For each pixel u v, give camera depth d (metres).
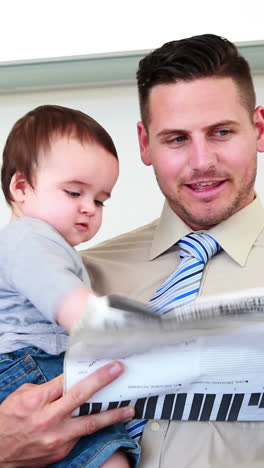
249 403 0.87
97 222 1.05
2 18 1.63
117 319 0.76
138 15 1.61
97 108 1.65
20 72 1.64
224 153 1.07
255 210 1.15
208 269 1.10
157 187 1.64
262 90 1.60
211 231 1.12
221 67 1.07
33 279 0.86
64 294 0.83
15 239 0.92
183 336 0.79
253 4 1.60
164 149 1.11
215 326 0.79
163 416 0.89
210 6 1.61
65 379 0.81
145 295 1.13
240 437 0.95
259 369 0.83
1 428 0.86
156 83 1.10
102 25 1.62
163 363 0.82
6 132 1.66
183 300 1.03
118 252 1.22
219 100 1.06
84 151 1.02
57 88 1.65
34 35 1.63
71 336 0.78
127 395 0.84
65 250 0.92
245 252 1.10
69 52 1.62
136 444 0.91
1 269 0.92
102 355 0.80
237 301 0.76
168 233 1.17
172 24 1.62
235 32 1.61
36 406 0.84
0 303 0.94
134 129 1.64
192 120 1.07
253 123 1.12
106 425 0.86
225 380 0.84
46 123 1.03
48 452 0.85
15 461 0.88
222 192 1.10
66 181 1.00
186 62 1.07
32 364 0.92
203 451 0.94
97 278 1.18
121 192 1.65
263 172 1.60
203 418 0.89
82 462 0.87
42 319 0.94
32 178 1.01
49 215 1.00
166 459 0.95
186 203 1.12
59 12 1.62
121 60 1.62
